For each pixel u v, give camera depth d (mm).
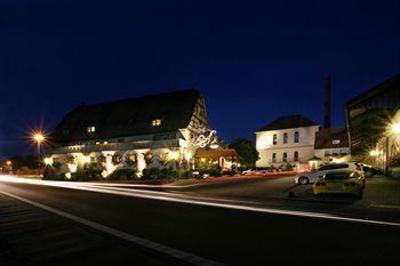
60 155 51438
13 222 12141
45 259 7316
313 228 9508
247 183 27500
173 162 42031
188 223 10836
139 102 53531
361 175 17797
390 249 7258
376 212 12273
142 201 17672
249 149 54938
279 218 11289
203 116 50656
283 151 59469
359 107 22031
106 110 55438
